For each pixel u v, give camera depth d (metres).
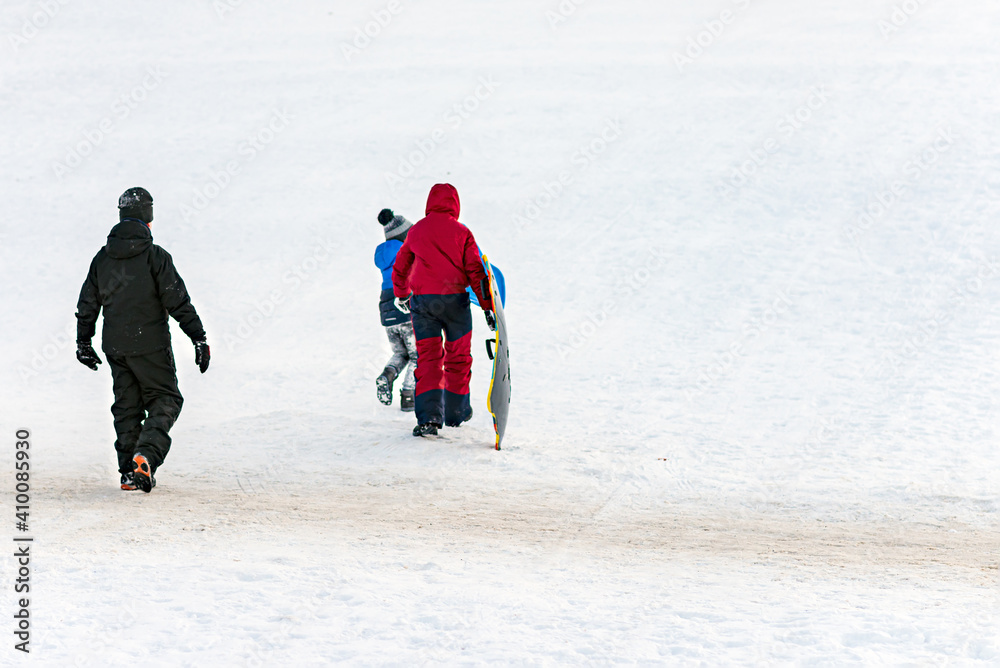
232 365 45.56
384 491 24.00
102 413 36.91
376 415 34.72
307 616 13.90
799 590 15.69
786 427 31.45
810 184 70.25
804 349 42.88
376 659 12.38
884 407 33.56
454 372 30.53
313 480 25.19
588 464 26.66
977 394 34.78
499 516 21.61
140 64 125.38
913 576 16.81
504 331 28.73
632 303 52.94
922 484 24.33
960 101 84.69
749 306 50.53
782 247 59.72
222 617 13.75
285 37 141.50
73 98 112.00
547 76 109.38
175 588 14.97
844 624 13.46
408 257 29.09
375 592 15.08
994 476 25.12
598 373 41.00
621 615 14.13
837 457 27.50
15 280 64.44
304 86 112.81
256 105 106.62
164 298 22.97
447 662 12.29
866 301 49.66
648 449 28.64
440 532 19.94
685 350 44.22
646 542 19.42
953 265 53.69
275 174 85.44
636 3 156.50
